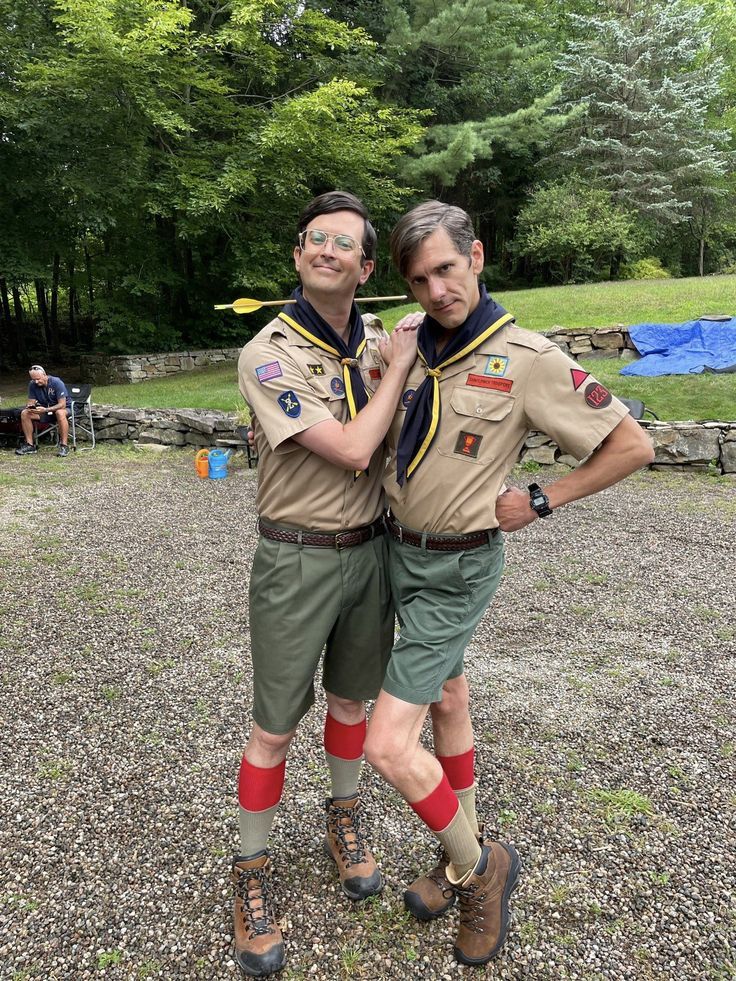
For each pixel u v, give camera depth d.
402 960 1.70
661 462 6.91
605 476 1.52
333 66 16.09
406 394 1.61
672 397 8.00
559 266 23.09
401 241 1.46
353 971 1.67
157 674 3.20
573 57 22.98
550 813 2.21
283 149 13.88
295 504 1.64
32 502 6.51
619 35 22.88
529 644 3.43
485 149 19.36
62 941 1.78
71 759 2.56
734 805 2.23
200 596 4.16
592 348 10.30
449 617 1.57
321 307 1.64
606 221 20.69
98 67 12.45
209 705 2.92
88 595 4.18
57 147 13.97
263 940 1.69
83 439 9.73
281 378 1.56
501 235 26.34
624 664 3.19
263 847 1.76
